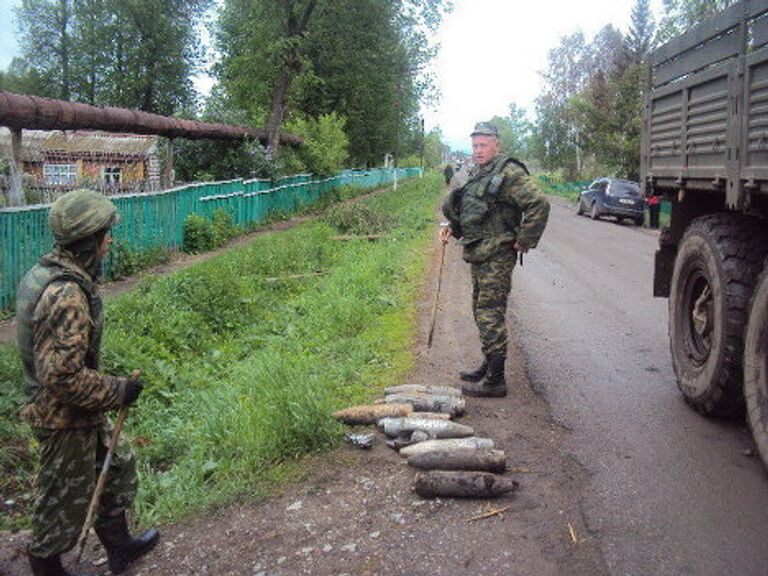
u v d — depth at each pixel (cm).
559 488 403
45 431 292
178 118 2223
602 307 939
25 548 358
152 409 583
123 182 1897
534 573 319
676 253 614
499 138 555
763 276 415
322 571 325
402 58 3744
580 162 5431
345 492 401
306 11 2834
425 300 967
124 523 333
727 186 445
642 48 3788
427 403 512
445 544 344
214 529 368
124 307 838
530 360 675
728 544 338
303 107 3869
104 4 4556
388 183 5566
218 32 3984
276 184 2525
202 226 1672
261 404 489
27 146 2281
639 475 416
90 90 4806
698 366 522
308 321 849
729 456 443
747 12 416
